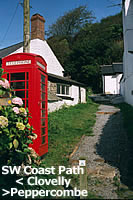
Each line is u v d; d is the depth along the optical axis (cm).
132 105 1576
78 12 5834
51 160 571
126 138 763
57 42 4788
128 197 373
